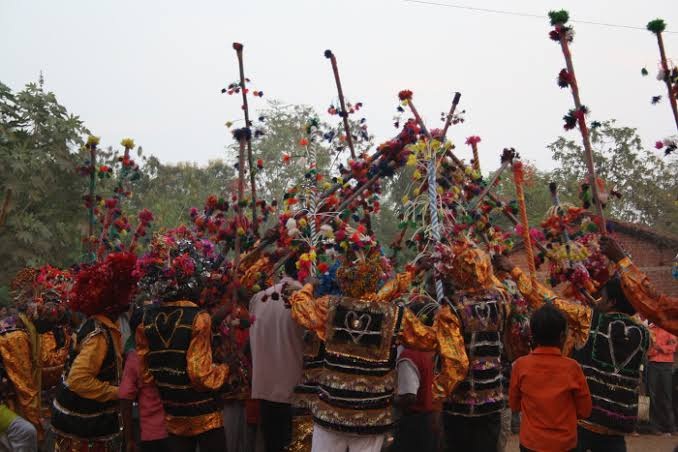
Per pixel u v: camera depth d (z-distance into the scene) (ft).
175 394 15.94
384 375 15.28
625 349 16.25
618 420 16.10
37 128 49.70
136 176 20.42
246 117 18.95
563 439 14.20
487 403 16.21
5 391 19.15
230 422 19.58
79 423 16.61
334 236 16.58
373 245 15.89
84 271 17.13
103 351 16.72
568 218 17.61
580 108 16.39
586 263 17.43
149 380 16.40
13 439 18.80
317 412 15.42
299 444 19.02
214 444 16.20
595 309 16.90
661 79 15.37
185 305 16.22
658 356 33.42
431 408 17.62
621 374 16.24
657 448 30.58
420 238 19.12
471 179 20.15
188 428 16.01
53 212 49.16
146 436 16.17
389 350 15.29
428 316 17.60
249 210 19.79
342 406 15.06
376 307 15.38
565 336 15.19
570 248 17.24
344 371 15.20
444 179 19.72
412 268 16.70
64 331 21.47
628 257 15.64
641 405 33.86
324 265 17.03
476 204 19.48
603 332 16.43
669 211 79.66
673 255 59.88
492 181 19.85
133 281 17.06
